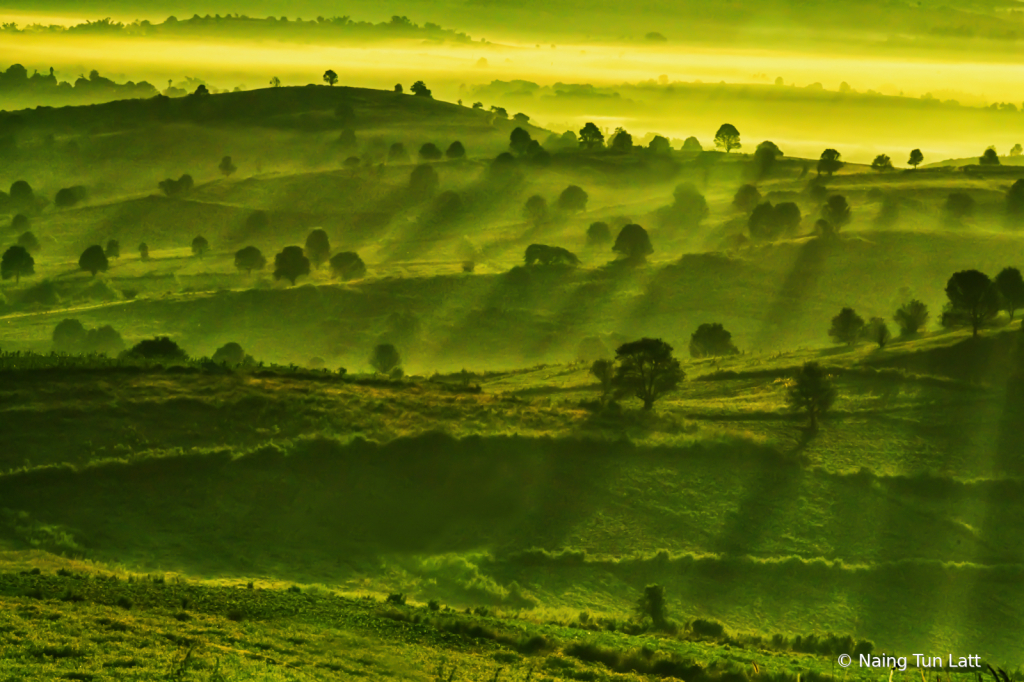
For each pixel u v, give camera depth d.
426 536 80.44
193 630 42.56
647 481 89.88
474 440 90.88
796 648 56.28
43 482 79.12
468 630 48.50
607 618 61.53
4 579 49.53
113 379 100.00
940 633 71.94
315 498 82.31
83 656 35.91
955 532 85.56
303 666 38.88
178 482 81.75
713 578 76.62
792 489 90.44
